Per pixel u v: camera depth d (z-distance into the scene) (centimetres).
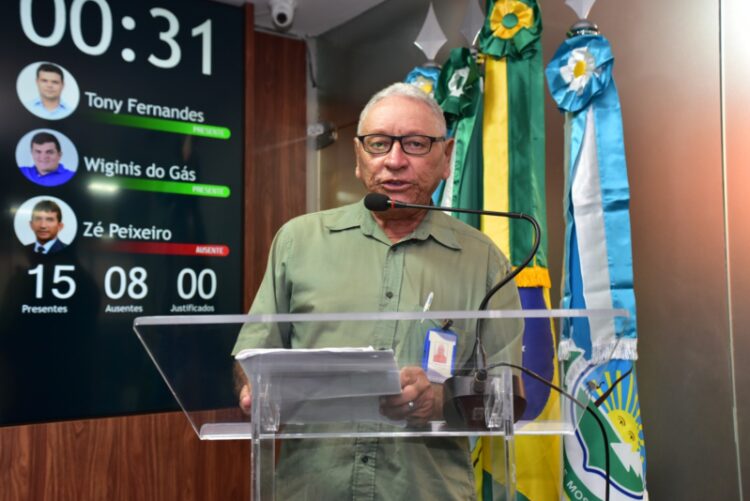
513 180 211
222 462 287
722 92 193
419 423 107
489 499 191
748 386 184
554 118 247
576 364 118
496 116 216
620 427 182
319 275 138
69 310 264
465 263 140
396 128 138
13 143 259
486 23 220
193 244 293
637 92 218
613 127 195
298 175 360
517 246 207
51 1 269
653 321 210
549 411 109
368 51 336
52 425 254
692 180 200
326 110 362
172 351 99
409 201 138
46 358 258
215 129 304
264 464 101
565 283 197
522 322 100
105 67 279
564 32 245
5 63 259
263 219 347
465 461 127
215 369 103
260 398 101
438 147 141
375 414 105
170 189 290
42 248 261
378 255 139
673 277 205
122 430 267
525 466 195
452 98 223
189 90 298
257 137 348
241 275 304
